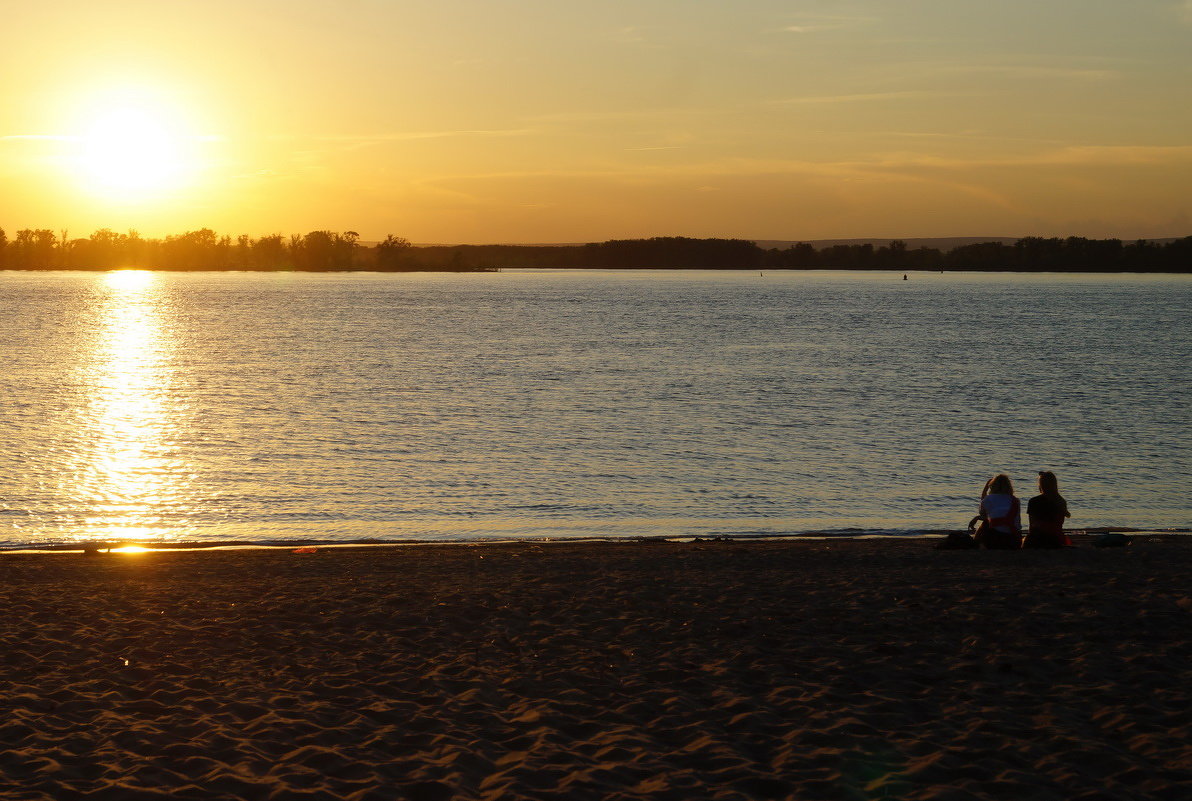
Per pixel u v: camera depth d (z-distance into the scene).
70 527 20.91
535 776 5.88
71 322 100.25
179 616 10.67
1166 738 6.21
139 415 38.81
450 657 8.80
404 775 5.95
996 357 65.75
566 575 13.28
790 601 10.86
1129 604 10.09
